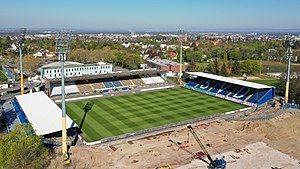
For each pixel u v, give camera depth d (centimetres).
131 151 5953
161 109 9400
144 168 5178
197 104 10119
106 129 7450
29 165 4650
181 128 7481
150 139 6631
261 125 7288
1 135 6662
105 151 5981
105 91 11775
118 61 19225
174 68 17225
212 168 5141
